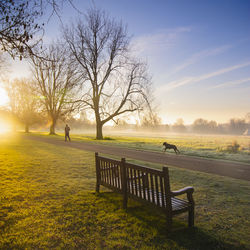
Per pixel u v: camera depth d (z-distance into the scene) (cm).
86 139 3028
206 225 384
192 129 15412
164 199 385
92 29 3072
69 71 2850
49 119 4178
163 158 1291
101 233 343
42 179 701
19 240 317
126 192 452
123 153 1483
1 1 461
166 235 340
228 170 935
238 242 326
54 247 301
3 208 443
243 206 484
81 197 525
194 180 738
